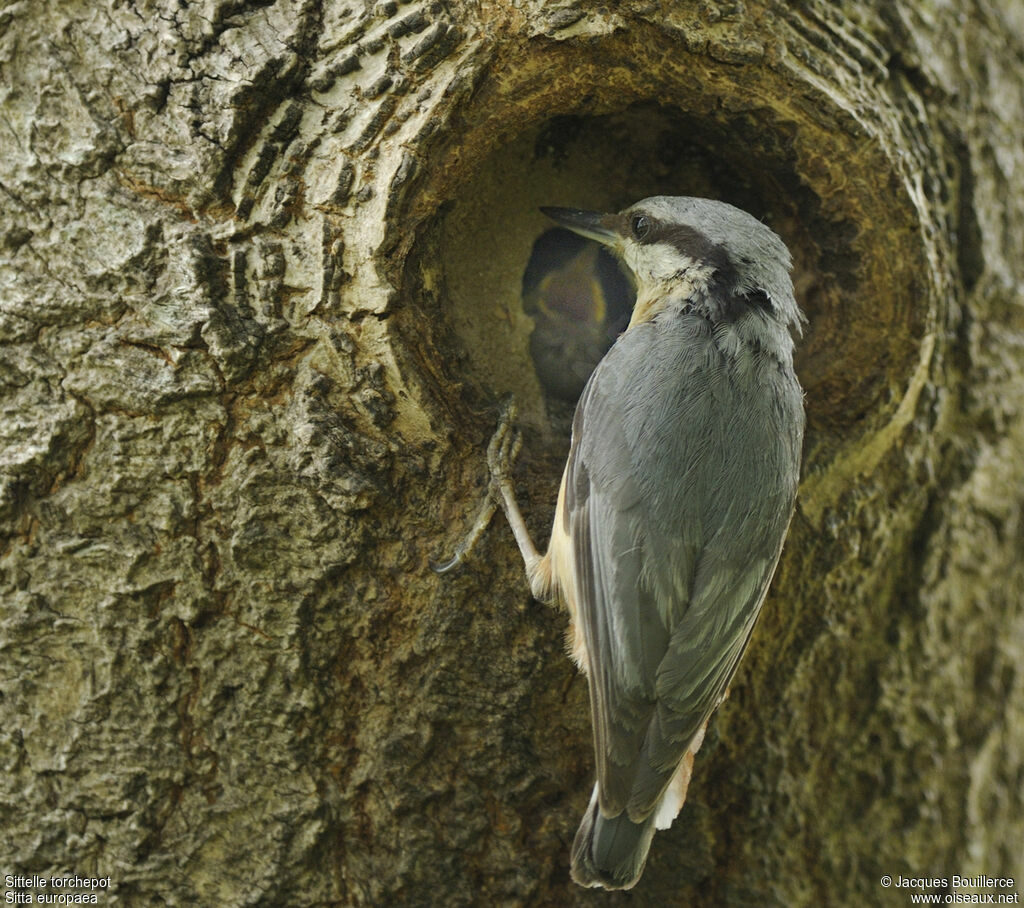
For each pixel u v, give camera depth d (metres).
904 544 6.84
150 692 5.55
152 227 5.40
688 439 5.66
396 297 5.52
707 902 6.54
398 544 5.78
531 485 6.35
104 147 5.39
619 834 5.27
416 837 5.93
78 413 5.43
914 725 6.90
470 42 5.36
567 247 6.82
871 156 5.96
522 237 6.80
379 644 5.80
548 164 6.75
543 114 5.77
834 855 6.75
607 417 5.84
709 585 5.54
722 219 6.14
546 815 6.13
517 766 6.03
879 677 6.77
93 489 5.46
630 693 5.39
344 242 5.47
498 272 6.74
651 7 5.47
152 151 5.39
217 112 5.35
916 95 6.53
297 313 5.54
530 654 5.96
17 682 5.53
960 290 6.83
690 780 6.42
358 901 5.84
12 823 5.59
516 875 6.07
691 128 6.36
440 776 5.95
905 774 6.90
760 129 6.02
